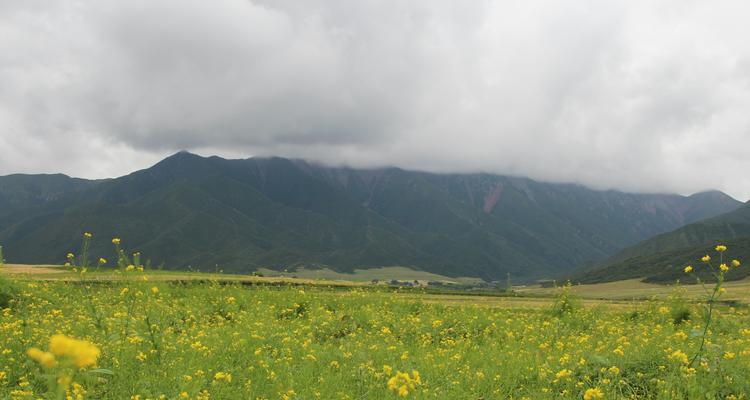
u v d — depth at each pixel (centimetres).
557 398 978
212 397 920
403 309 2414
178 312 1983
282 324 1902
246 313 2022
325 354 1320
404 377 758
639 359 1152
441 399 926
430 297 3903
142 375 991
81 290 2098
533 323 2100
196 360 1135
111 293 2028
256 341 1409
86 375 859
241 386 1012
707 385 947
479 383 1076
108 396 889
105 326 1305
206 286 2675
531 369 1177
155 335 1307
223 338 1403
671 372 995
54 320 1667
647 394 996
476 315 2177
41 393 902
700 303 2311
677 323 2206
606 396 916
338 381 1048
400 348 1483
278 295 2512
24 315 1497
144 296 1647
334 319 2006
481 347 1581
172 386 946
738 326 1941
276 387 984
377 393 991
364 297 2611
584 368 1136
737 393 946
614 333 1856
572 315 2303
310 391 972
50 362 391
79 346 393
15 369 1040
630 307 2656
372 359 1316
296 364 1244
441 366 1203
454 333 1919
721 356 1117
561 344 1509
